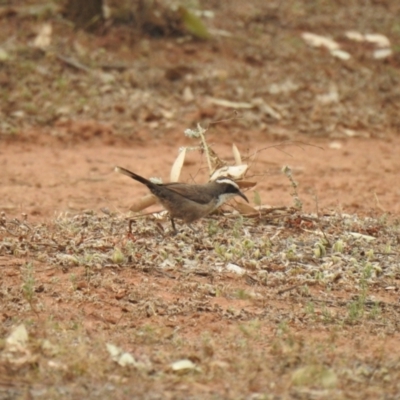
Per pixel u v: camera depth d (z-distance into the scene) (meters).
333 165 26.03
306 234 17.33
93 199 21.92
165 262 15.60
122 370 11.72
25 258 15.51
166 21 33.59
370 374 11.91
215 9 36.97
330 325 13.52
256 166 25.48
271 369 11.91
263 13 37.16
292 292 14.72
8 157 25.20
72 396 11.05
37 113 27.83
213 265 15.62
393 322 13.79
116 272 15.09
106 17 33.03
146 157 25.89
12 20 32.41
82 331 12.79
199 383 11.50
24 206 20.92
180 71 30.91
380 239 17.42
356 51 35.31
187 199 16.48
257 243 16.59
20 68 29.44
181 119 28.56
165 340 12.73
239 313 13.80
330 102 30.69
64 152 25.95
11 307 13.53
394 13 39.50
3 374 11.55
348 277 15.38
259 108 29.58
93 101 28.64
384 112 30.88
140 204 17.75
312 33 36.38
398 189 23.94
